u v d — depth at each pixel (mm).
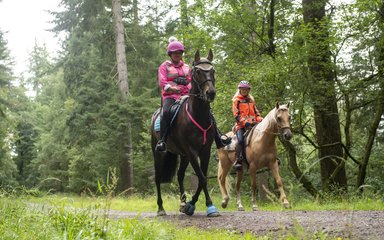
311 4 14445
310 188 14141
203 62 7453
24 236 4832
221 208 12453
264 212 8422
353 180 19719
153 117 8867
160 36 25578
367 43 13086
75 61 25094
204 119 7574
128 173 25438
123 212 11008
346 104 14641
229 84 14219
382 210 8094
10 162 31203
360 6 12492
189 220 7402
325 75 13789
